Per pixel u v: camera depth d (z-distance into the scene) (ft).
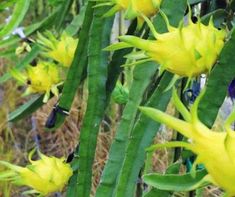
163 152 6.42
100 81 2.97
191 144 1.65
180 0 2.32
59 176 2.89
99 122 2.98
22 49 3.97
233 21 2.46
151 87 2.85
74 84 3.17
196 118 1.66
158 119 1.69
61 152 7.98
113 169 2.56
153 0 2.27
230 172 1.60
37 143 7.63
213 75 1.98
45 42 3.26
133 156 2.38
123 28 4.70
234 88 2.50
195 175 1.73
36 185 2.85
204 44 1.94
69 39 3.24
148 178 1.93
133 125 2.52
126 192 2.38
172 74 2.38
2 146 7.98
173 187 1.89
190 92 2.89
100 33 2.95
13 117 3.74
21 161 7.99
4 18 8.46
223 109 5.06
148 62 2.46
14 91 8.58
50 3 4.16
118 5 2.43
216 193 5.72
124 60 3.07
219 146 1.62
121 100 3.55
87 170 2.97
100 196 2.57
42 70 3.32
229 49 1.95
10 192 7.14
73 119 7.64
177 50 1.93
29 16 6.84
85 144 2.96
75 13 4.80
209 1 2.81
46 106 8.18
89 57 2.97
